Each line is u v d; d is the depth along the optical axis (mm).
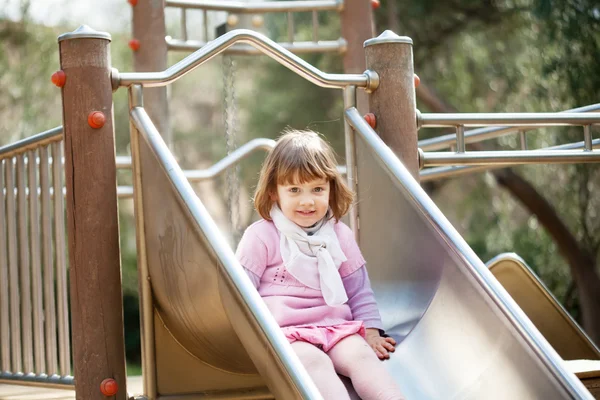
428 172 4398
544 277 10234
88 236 2764
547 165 9633
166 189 2533
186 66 2863
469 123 3199
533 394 2084
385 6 9398
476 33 9781
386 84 3066
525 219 12344
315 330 2400
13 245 3572
